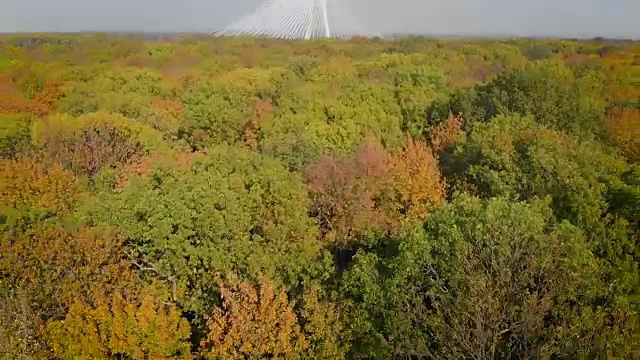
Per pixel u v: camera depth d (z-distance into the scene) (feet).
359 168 113.91
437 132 157.17
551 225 78.43
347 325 70.90
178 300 79.41
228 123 164.45
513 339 64.80
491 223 70.44
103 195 105.70
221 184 89.86
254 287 77.82
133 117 170.40
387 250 90.53
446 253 69.36
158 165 106.83
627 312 62.49
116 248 84.53
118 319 70.54
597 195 90.48
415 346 63.62
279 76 190.60
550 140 118.52
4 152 142.31
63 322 71.97
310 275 83.15
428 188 110.73
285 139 130.11
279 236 86.12
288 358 68.23
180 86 209.97
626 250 80.18
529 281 65.92
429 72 192.44
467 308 63.57
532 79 165.68
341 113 155.74
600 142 145.38
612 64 206.59
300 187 99.66
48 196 111.45
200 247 81.51
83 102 191.72
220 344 69.56
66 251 84.17
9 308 74.84
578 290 66.33
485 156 116.78
